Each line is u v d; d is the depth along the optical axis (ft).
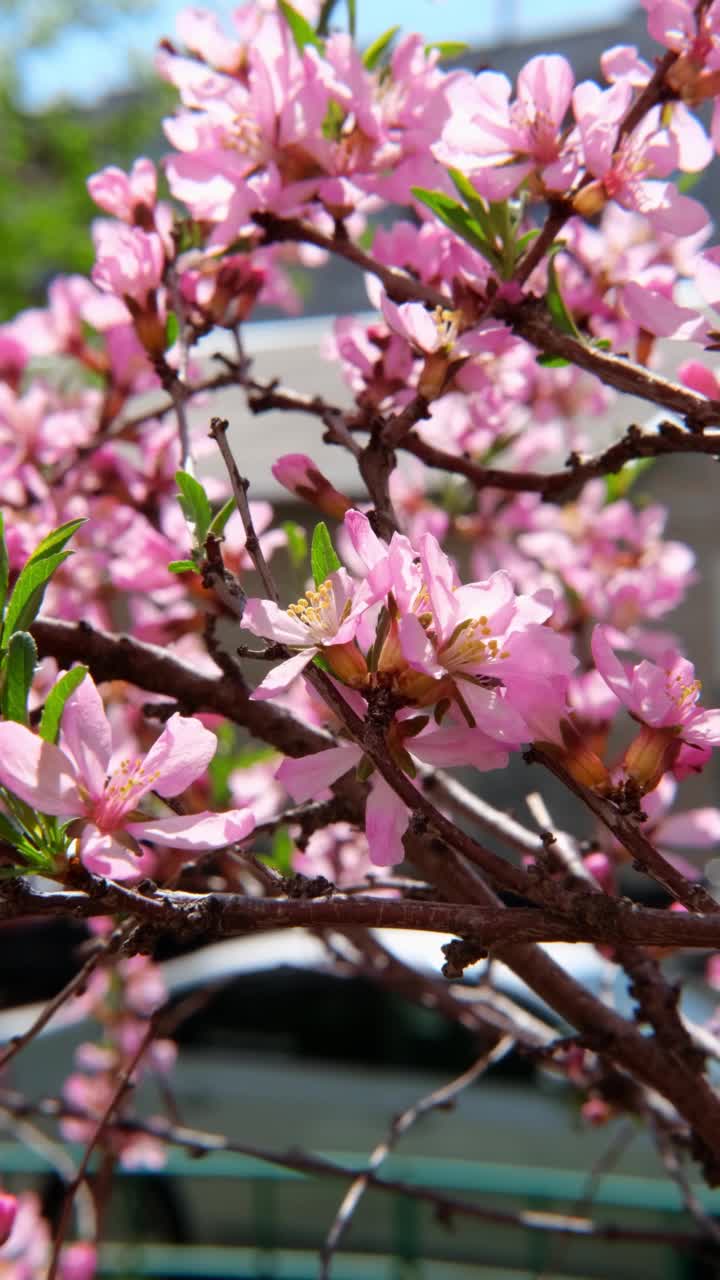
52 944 4.83
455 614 0.88
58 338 1.65
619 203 1.12
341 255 1.22
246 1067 4.34
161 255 1.25
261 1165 2.96
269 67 1.20
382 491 1.09
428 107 1.22
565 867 1.19
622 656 2.08
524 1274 3.13
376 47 1.24
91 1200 2.21
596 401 1.78
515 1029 1.63
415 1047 4.27
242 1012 4.40
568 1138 3.95
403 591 0.88
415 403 1.10
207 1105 4.30
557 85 1.12
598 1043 1.16
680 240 1.35
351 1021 4.33
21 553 1.42
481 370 1.24
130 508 1.56
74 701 0.87
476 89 1.13
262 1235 2.90
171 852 1.20
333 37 1.21
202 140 1.21
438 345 1.10
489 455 1.66
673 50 1.10
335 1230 1.52
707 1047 1.36
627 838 0.89
